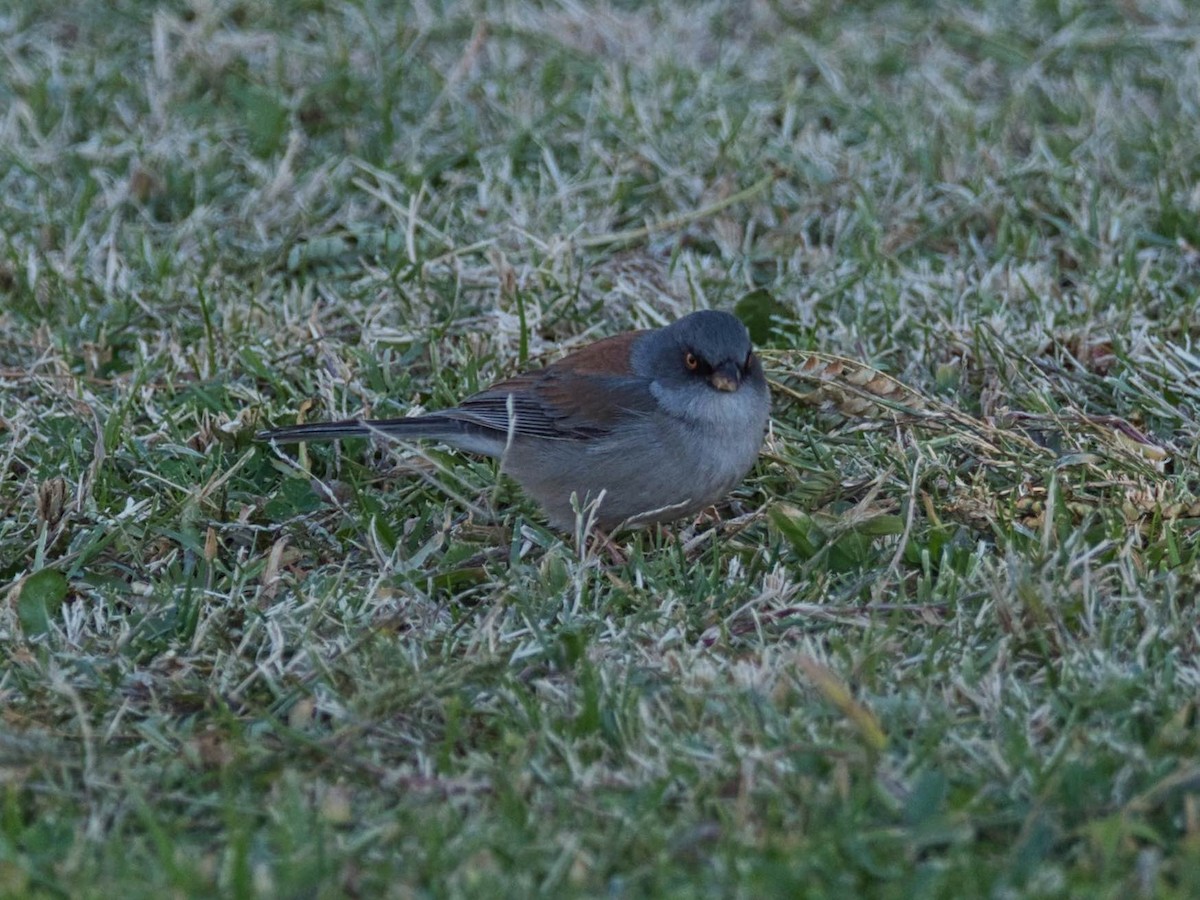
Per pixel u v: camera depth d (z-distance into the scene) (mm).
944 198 13789
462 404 9805
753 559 9078
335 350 11688
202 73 15844
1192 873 6035
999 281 12555
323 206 13875
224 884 6281
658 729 7324
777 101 15531
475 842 6480
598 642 8250
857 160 14086
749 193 13289
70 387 11219
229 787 6898
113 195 13828
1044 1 17266
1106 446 10000
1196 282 12609
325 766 7207
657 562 9117
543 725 7359
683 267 12984
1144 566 8625
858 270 12664
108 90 15539
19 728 7508
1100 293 12133
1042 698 7582
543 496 9703
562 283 12609
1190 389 10742
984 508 9258
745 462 9469
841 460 10188
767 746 7148
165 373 11469
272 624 8320
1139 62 16281
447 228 13328
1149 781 6746
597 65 15922
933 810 6578
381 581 8820
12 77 15672
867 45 16656
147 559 9430
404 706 7637
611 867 6406
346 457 10531
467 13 17094
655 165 14172
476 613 8695
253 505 9914
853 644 8148
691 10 17469
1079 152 14297
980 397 11031
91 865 6359
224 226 13680
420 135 14719
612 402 9320
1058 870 6223
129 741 7477
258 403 10953
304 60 16016
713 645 8211
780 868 6164
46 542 9359
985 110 15445
